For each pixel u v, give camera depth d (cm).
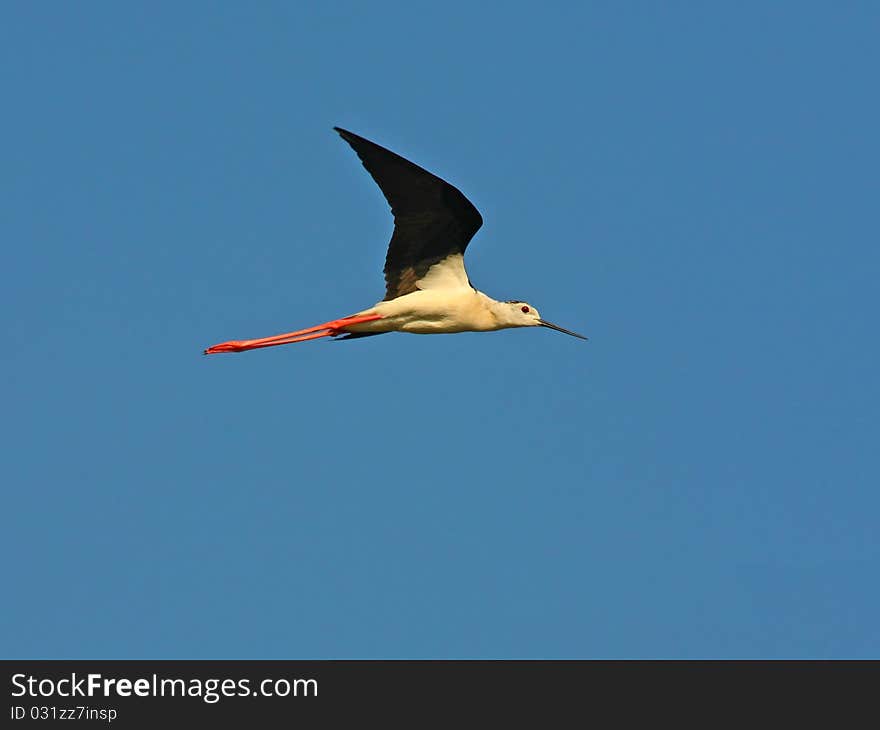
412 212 1755
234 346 1862
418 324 1827
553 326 1898
